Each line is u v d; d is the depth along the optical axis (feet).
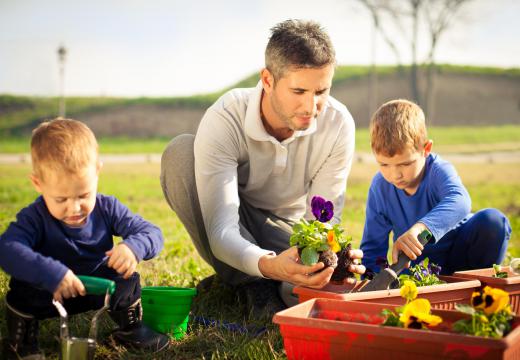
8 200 34.27
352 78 172.96
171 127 160.86
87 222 8.85
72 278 7.97
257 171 11.94
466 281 10.28
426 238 10.53
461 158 86.22
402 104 11.85
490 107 166.50
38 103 167.22
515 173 64.90
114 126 159.02
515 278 10.39
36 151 8.16
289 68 10.00
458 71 181.37
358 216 30.17
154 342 9.30
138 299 9.40
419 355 6.96
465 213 11.25
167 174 12.07
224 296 12.51
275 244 12.64
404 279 10.07
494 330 7.28
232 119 11.53
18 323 8.68
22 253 8.00
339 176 12.22
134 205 33.32
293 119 10.40
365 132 131.54
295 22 10.35
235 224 10.79
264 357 8.80
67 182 8.13
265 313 11.25
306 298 9.28
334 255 9.55
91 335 8.10
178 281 13.93
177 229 23.04
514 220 28.91
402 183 11.78
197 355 9.23
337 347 7.38
